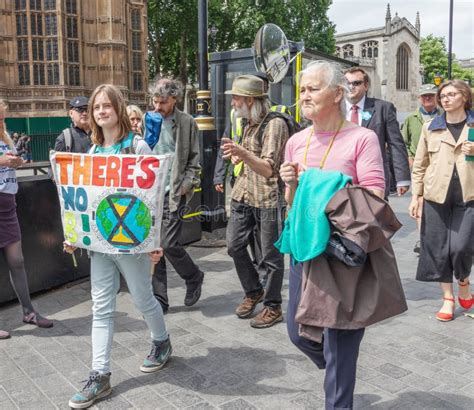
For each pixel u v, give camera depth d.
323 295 2.27
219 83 8.05
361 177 2.36
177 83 4.31
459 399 3.01
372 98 4.79
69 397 3.10
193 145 4.39
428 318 4.32
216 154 7.68
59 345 3.85
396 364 3.47
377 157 2.37
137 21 42.09
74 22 39.22
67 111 38.94
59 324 4.28
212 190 7.56
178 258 4.45
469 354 3.62
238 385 3.20
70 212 3.04
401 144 4.69
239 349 3.73
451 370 3.38
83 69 39.97
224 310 4.55
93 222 2.96
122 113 3.06
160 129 4.32
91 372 3.05
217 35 40.56
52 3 37.94
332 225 2.26
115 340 3.92
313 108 2.39
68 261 5.34
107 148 3.07
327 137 2.45
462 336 3.94
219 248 6.88
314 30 43.22
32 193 4.93
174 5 41.47
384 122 4.69
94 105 3.03
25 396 3.11
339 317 2.25
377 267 2.28
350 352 2.39
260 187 3.94
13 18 37.69
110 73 40.47
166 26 42.66
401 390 3.12
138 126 5.32
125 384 3.23
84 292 5.14
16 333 4.08
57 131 37.44
